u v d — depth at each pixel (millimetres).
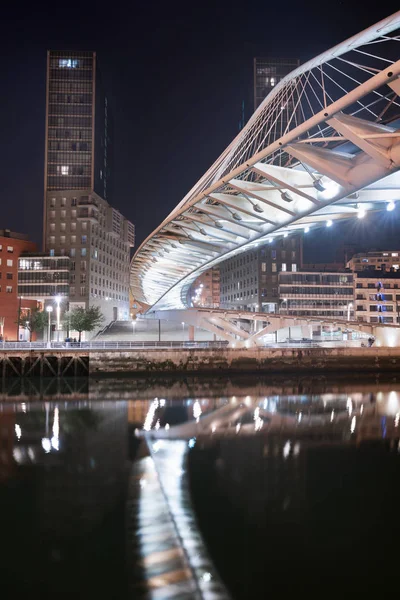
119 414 29875
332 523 12312
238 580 9492
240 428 24969
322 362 60406
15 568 10047
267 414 29484
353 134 17625
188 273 58969
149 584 9438
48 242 105750
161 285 81188
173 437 22797
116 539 11320
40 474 16688
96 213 109000
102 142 124688
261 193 26547
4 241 98812
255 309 113562
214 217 32906
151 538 11461
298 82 31766
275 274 113000
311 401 35562
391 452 19734
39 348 56500
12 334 96562
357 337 92062
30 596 9023
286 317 68562
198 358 57781
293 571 9883
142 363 56625
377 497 14273
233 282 129500
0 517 12766
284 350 59781
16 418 28641
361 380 52969
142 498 14172
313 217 29594
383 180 22781
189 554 10555
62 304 98688
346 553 10680
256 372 58844
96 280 107875
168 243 45375
